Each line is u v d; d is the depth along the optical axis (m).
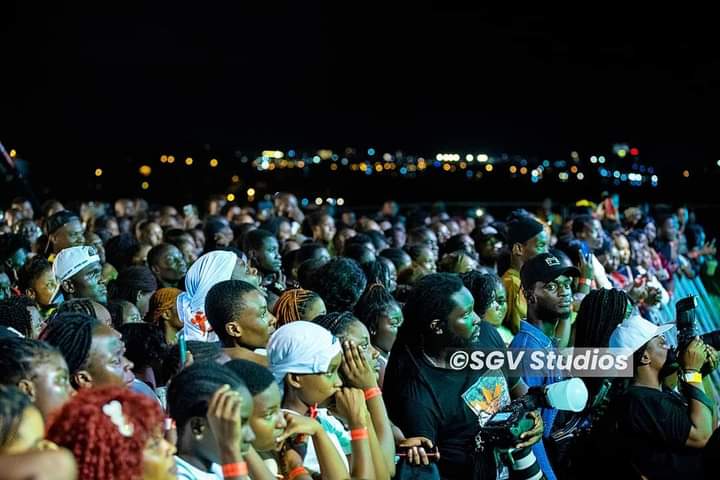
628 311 5.97
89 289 7.30
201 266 6.66
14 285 8.88
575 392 5.09
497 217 24.02
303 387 4.63
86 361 4.56
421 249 9.66
